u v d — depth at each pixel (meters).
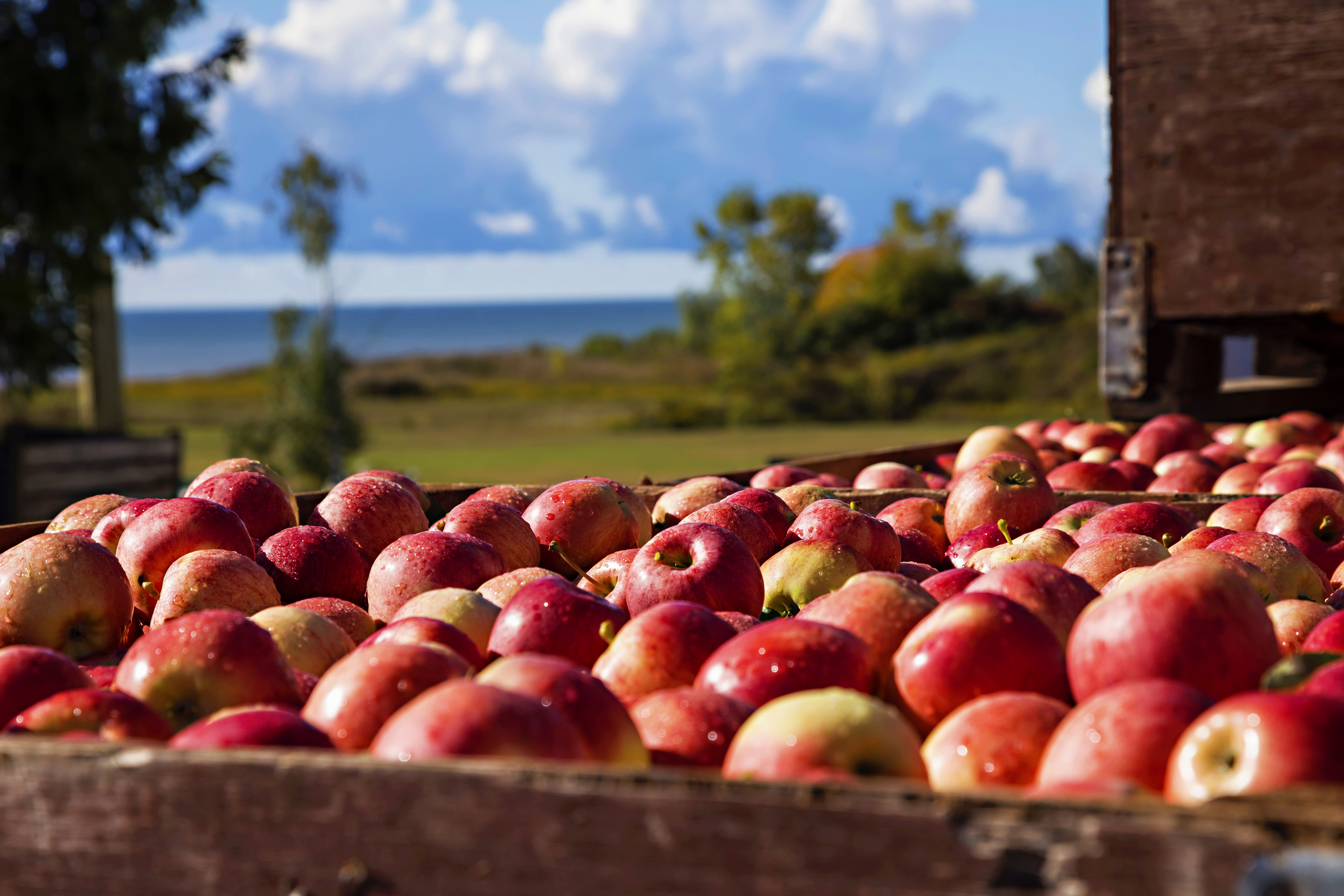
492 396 58.09
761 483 3.47
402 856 1.02
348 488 2.58
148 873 1.07
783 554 2.16
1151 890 0.86
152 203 13.72
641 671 1.54
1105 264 4.79
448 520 2.36
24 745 1.10
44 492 10.91
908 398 42.03
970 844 0.90
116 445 11.51
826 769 1.18
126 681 1.49
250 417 27.33
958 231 56.66
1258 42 4.46
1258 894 0.83
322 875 1.03
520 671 1.29
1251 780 1.03
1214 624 1.35
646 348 76.12
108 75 13.10
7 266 13.20
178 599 2.01
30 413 28.69
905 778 1.21
